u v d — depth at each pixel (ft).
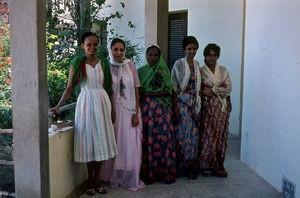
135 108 11.14
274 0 10.97
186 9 19.81
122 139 11.00
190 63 11.94
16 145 8.05
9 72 11.76
